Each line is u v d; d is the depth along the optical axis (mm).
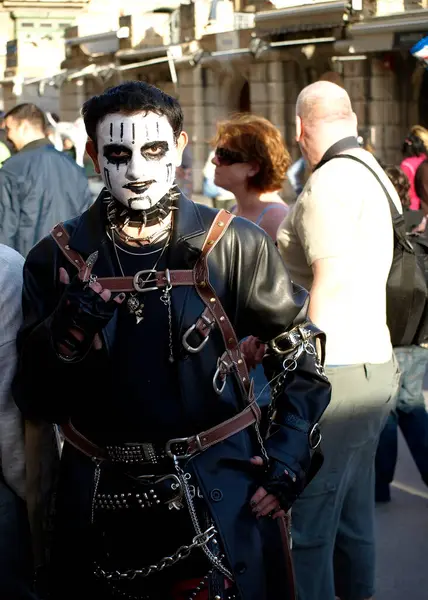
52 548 3023
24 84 30219
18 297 3240
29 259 2971
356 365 3982
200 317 2836
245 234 2932
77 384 2855
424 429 5727
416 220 5875
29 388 2904
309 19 18234
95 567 2936
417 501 5980
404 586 4906
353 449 4055
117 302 2742
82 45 26719
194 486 2846
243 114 4852
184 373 2820
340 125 4125
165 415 2828
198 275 2855
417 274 4480
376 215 4023
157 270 2867
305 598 4012
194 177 23109
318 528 4023
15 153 7961
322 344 3084
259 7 20922
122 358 2826
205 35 22562
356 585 4316
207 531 2820
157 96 2846
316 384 3010
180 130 2934
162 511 2850
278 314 2939
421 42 14766
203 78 23062
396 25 16406
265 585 2871
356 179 4012
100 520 2910
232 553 2814
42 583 3277
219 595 2816
